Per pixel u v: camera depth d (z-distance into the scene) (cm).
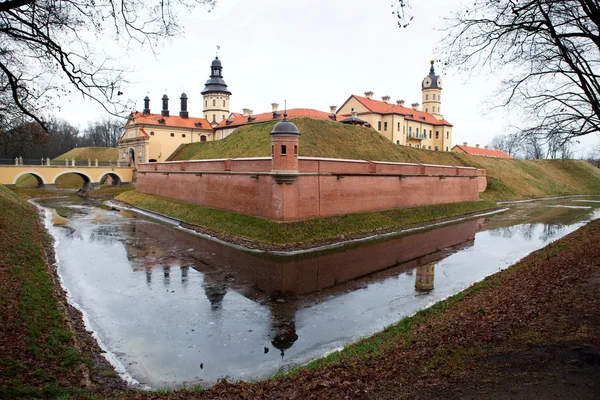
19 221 2572
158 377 1020
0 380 771
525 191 6700
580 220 3962
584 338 755
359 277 1933
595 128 1423
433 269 2092
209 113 7619
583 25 1171
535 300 1015
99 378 956
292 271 2002
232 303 1566
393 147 5566
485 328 897
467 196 4678
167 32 1060
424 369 753
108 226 3256
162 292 1678
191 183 3775
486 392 635
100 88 1077
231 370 1062
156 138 6694
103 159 8806
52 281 1608
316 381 768
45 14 1049
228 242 2623
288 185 2602
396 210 3512
